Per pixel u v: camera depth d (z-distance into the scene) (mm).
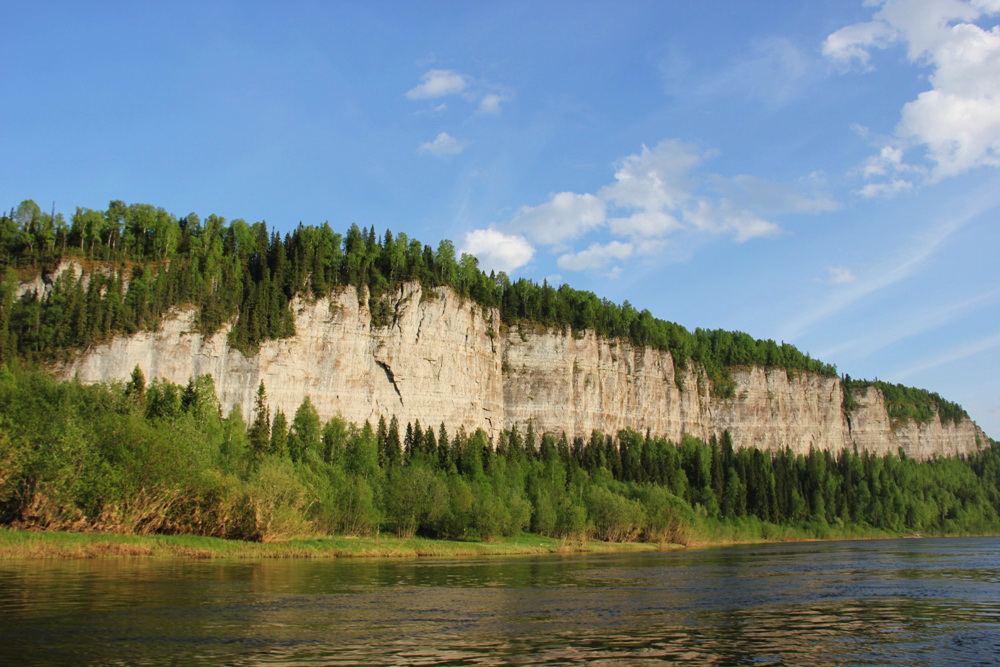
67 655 34031
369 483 120125
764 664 36062
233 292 165375
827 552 125312
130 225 181000
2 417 77938
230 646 36562
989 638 43031
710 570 83125
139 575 60344
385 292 185500
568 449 193000
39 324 146750
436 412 184250
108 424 82312
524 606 51969
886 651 39438
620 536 139125
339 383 170375
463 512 115875
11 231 166375
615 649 38250
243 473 100438
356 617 45406
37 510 75188
